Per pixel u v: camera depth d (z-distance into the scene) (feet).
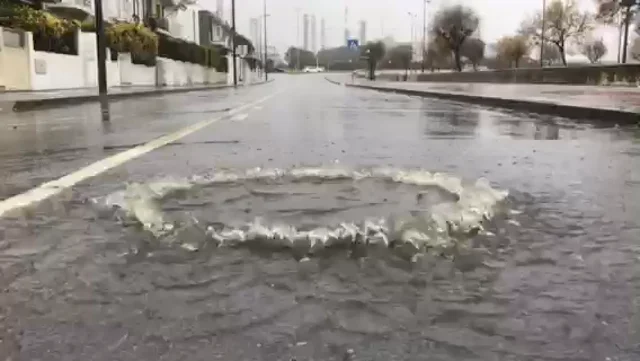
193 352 5.50
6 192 13.03
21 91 77.51
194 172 15.98
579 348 5.62
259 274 7.48
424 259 8.07
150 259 8.09
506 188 13.82
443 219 9.98
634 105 44.50
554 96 66.95
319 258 8.05
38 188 13.55
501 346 5.64
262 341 5.71
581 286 7.22
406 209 10.84
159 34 159.94
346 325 6.06
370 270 7.63
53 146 22.67
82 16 130.82
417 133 29.37
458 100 73.87
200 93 104.63
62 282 7.31
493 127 33.60
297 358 5.38
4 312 6.43
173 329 5.98
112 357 5.43
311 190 12.79
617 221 10.48
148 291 6.97
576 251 8.64
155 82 144.87
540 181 14.90
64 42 97.60
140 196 12.12
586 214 11.02
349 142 24.61
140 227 9.69
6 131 29.73
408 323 6.12
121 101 69.10
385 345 5.63
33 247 8.76
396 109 53.67
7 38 77.41
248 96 89.10
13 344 5.69
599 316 6.34
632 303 6.71
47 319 6.25
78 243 8.91
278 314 6.31
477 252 8.43
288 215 10.39
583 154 20.93
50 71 89.51
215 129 31.07
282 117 41.60
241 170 16.07
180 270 7.66
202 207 11.07
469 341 5.74
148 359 5.39
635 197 12.78
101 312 6.40
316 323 6.10
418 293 6.93
